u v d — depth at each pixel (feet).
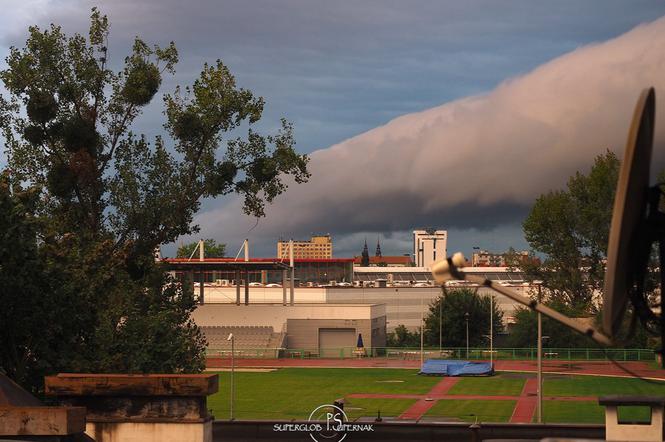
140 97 211.41
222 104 216.74
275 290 580.30
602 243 428.15
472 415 217.36
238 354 454.40
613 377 322.75
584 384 298.97
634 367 358.23
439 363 343.05
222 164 221.87
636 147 24.72
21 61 207.51
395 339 552.82
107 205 213.87
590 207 427.74
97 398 70.79
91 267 138.51
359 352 451.94
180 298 186.50
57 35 211.00
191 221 223.10
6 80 208.23
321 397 266.57
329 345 476.13
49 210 209.77
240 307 473.67
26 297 99.91
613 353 388.78
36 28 209.67
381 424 98.12
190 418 69.87
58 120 209.36
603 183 431.43
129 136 216.33
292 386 301.84
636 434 77.05
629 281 29.09
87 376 70.74
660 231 29.48
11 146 210.59
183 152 221.25
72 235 130.31
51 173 205.98
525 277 451.53
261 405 245.04
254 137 224.12
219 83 218.59
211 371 366.84
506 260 456.04
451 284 571.28
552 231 435.53
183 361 153.48
